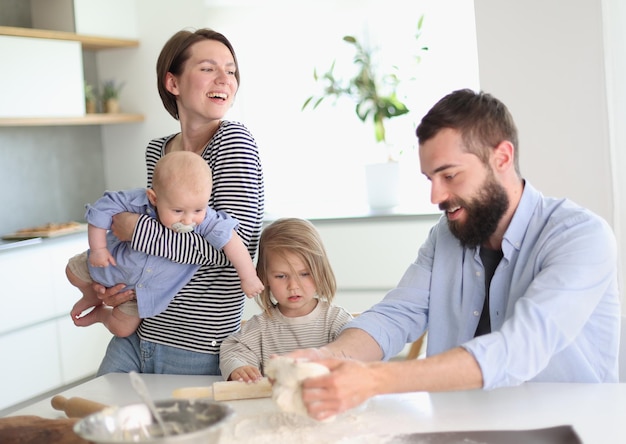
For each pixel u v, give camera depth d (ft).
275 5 15.67
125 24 15.44
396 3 15.20
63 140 15.64
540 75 11.23
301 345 6.75
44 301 13.01
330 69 15.62
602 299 5.50
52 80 13.92
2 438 4.66
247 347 6.66
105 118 14.90
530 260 5.50
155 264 6.49
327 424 4.84
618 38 10.84
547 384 5.40
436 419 4.84
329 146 16.16
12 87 13.20
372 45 15.46
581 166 11.16
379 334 5.80
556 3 11.02
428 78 15.24
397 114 14.55
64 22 14.49
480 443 4.44
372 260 13.79
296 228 6.74
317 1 15.51
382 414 4.97
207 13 15.83
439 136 5.25
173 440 3.66
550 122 11.26
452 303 5.99
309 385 4.37
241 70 16.19
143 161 16.17
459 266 5.98
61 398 5.63
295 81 16.07
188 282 6.57
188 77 6.86
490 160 5.30
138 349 6.91
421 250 6.34
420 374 4.57
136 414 4.27
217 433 3.90
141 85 15.85
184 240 6.31
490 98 5.35
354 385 4.38
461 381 4.64
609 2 10.78
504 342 4.77
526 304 4.97
